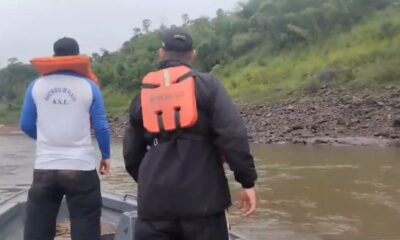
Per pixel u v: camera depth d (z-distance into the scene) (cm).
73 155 368
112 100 4881
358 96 2455
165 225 270
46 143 371
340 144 1880
